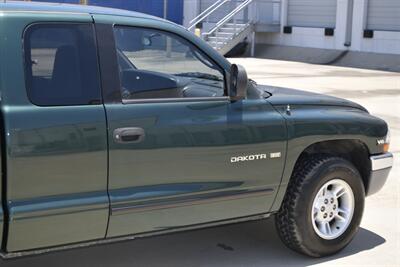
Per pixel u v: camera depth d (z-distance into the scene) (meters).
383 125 5.04
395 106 13.00
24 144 3.38
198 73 4.16
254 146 4.23
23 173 3.39
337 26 25.75
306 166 4.55
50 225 3.50
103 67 3.71
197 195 4.02
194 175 4.01
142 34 3.94
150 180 3.84
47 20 3.55
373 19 24.72
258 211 4.40
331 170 4.59
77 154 3.54
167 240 5.05
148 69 3.97
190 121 3.96
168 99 3.95
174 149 3.89
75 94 3.60
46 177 3.46
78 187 3.58
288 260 4.69
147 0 32.44
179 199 3.94
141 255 4.71
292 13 28.12
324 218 4.67
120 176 3.71
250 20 27.64
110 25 3.78
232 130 4.13
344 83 17.34
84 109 3.59
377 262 4.70
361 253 4.88
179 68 4.08
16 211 3.37
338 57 25.11
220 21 27.56
